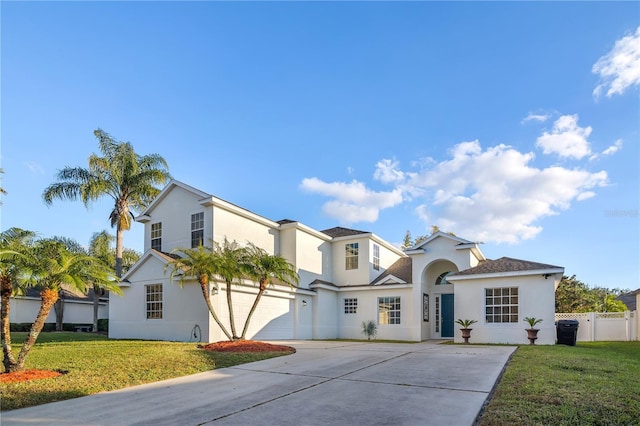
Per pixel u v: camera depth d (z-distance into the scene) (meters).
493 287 17.86
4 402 6.36
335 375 8.70
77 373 8.63
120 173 25.95
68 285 9.03
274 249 22.11
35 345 14.30
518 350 12.80
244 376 8.75
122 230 26.36
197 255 13.89
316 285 22.25
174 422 5.46
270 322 19.28
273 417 5.62
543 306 16.72
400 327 21.59
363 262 24.02
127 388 7.63
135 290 19.23
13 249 8.47
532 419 5.00
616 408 5.40
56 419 5.64
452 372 8.78
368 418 5.49
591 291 38.94
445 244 20.75
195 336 16.55
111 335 19.78
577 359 10.31
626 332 19.67
